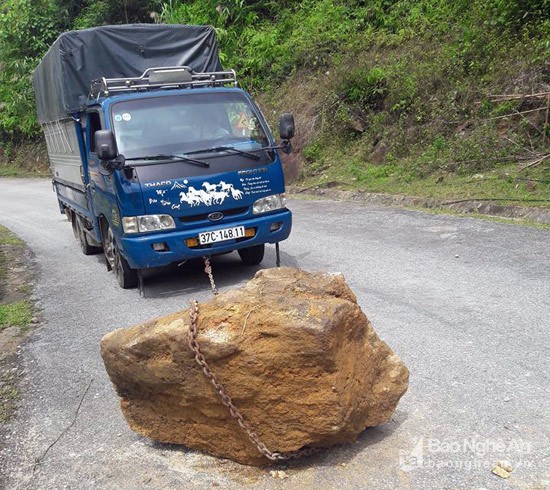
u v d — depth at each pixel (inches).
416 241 337.1
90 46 341.1
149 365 137.5
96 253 409.1
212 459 143.3
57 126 407.2
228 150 284.0
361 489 127.7
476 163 463.8
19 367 214.7
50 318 271.1
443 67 566.3
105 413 173.8
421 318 221.0
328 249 343.0
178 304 273.9
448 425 148.5
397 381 143.8
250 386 127.2
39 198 790.5
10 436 166.2
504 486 125.1
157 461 145.6
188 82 319.0
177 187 269.9
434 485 127.3
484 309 223.1
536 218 352.8
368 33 702.5
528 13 528.4
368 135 607.8
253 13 874.8
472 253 299.4
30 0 1123.9
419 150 538.3
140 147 280.4
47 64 389.7
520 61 499.5
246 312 127.9
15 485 143.1
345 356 128.2
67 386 195.0
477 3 589.0
